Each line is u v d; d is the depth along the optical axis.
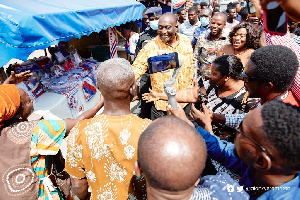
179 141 0.71
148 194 0.81
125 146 1.17
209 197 0.81
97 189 1.31
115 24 4.04
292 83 1.28
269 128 0.73
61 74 3.83
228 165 1.19
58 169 1.66
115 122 1.20
